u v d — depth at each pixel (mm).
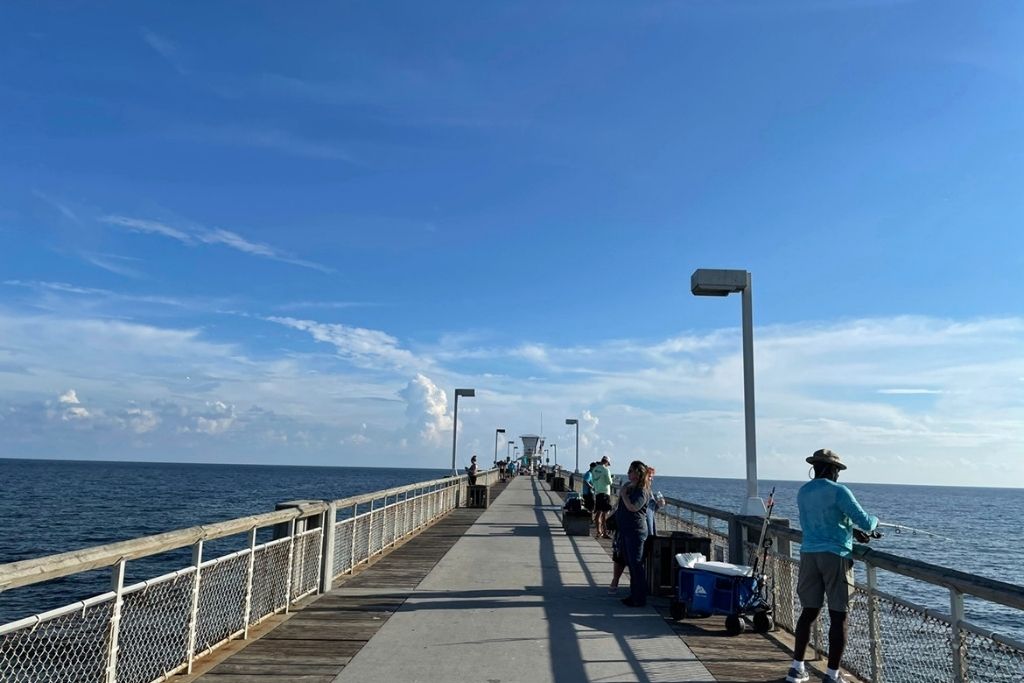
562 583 9852
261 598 7285
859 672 5941
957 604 4648
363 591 9047
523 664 6012
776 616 7688
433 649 6426
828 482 5855
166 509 50656
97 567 4301
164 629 5352
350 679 5543
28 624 3803
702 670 5984
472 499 23641
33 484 84375
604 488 16047
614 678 5707
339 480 150375
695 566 7668
